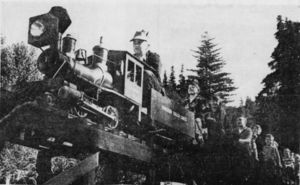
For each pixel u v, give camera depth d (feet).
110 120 33.94
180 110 41.42
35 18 29.86
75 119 28.78
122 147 31.91
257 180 42.01
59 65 29.86
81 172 28.94
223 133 43.50
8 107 27.91
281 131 43.42
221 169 41.29
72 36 31.60
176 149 40.45
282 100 43.93
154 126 37.70
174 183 37.76
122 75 35.09
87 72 32.22
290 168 42.47
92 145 29.25
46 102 27.84
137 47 41.63
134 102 36.06
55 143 29.99
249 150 42.75
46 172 30.50
